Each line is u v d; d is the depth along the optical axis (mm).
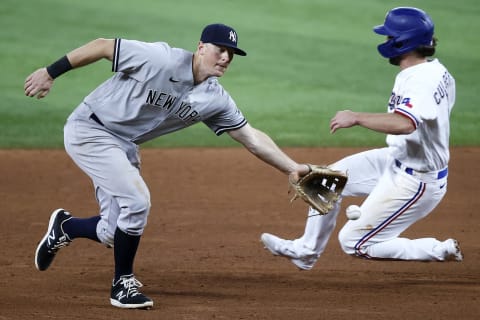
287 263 26703
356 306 21391
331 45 66438
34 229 30656
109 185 20844
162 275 24969
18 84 55656
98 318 20016
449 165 42312
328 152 44094
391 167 23188
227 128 21406
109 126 20891
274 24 70750
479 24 72125
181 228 31172
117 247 21047
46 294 22359
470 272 25547
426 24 21812
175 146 46375
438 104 21500
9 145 45000
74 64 20156
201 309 21016
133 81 20281
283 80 58781
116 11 71625
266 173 40688
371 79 59531
